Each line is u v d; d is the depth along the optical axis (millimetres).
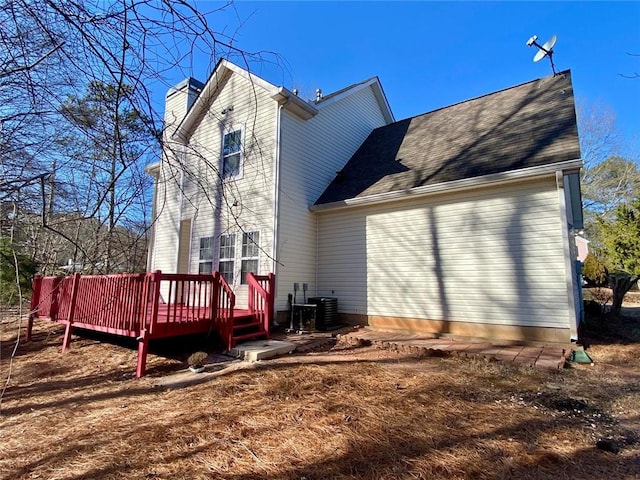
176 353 6477
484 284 7215
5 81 2455
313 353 6449
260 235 9078
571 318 6254
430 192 7785
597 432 3238
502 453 2830
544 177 6676
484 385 4555
